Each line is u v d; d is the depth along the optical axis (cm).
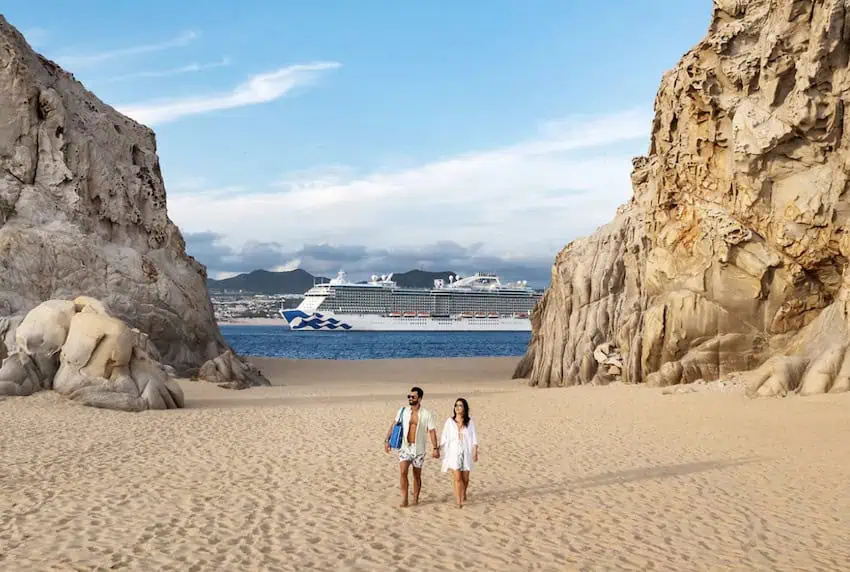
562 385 3512
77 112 3934
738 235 2534
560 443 1681
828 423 1788
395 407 2466
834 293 2506
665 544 902
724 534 945
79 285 3284
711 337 2672
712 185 2722
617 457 1500
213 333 4131
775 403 2106
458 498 1074
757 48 2491
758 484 1238
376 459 1458
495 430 1894
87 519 942
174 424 1877
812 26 2294
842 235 2333
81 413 1939
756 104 2486
